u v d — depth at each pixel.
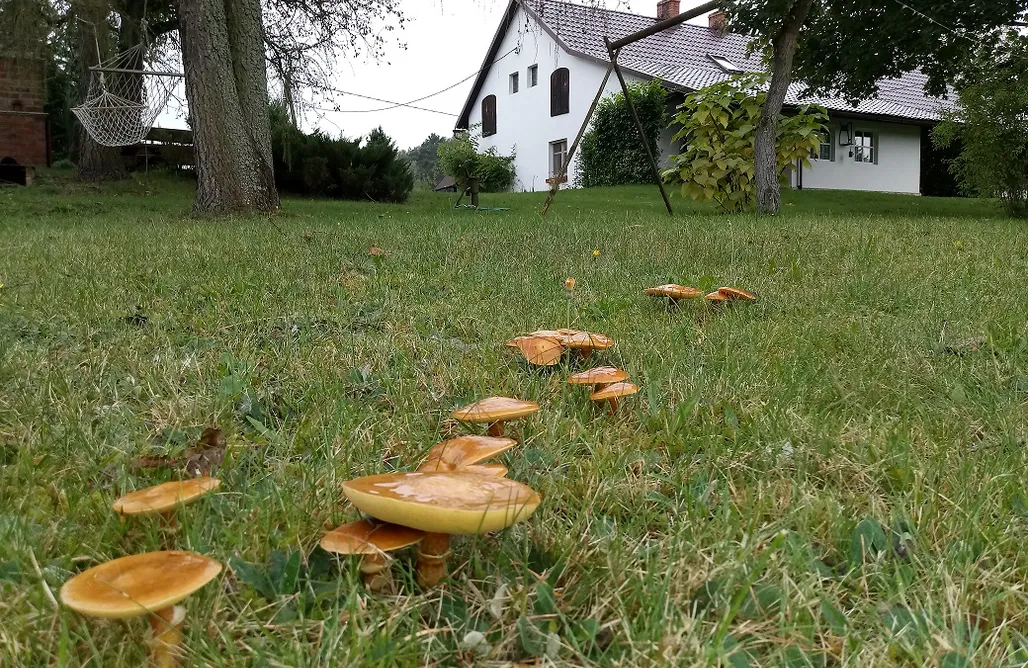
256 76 11.83
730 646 1.31
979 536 1.67
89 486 1.93
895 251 6.34
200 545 1.55
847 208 18.33
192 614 1.33
